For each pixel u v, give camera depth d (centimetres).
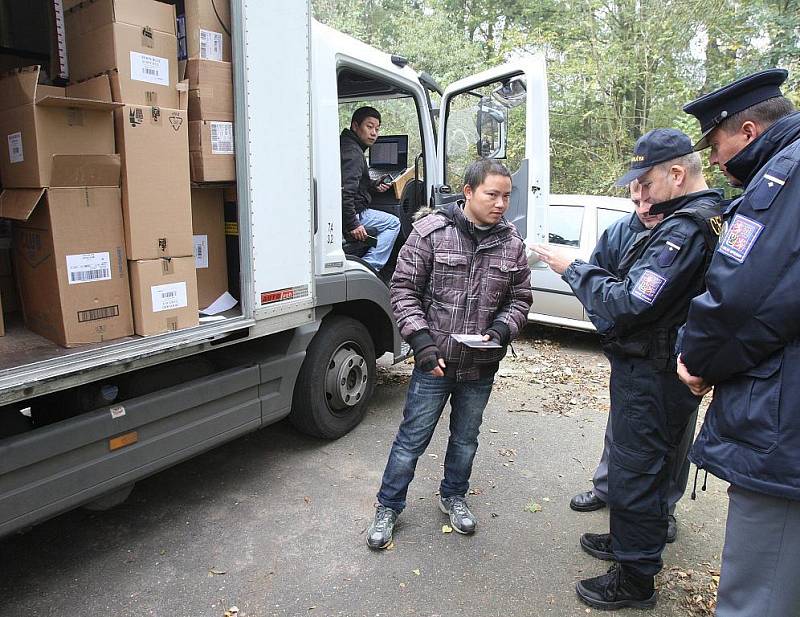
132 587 238
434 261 244
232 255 289
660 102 1166
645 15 1138
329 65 326
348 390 375
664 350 205
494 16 1469
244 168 263
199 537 272
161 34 230
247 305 272
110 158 217
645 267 201
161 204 235
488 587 243
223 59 256
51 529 278
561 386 500
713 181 885
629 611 231
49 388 200
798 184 135
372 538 263
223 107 257
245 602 230
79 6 228
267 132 273
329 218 330
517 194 418
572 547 273
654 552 222
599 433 405
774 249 137
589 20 1170
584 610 231
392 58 399
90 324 222
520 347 617
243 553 261
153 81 229
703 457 160
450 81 1273
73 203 213
